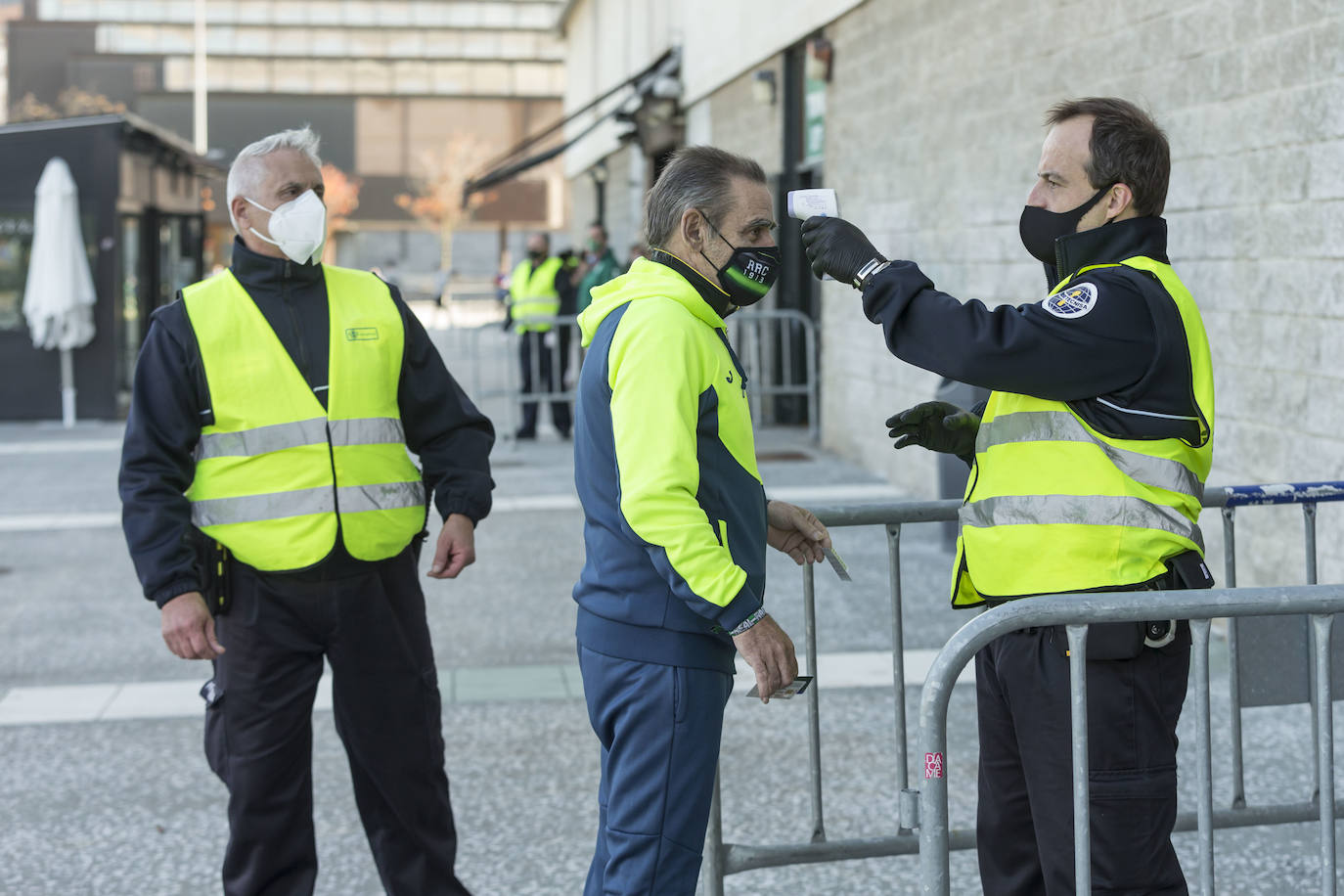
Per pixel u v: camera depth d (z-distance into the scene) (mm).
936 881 2295
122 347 16250
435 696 3365
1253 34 5723
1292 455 5598
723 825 4195
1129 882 2453
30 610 7078
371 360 3236
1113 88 6887
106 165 15398
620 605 2543
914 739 4941
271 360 3150
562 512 9695
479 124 58031
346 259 58812
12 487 10969
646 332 2447
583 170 27625
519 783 4590
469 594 7324
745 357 14320
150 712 5402
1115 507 2438
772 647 2412
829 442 12328
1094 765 2441
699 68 16219
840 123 11469
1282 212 5582
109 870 3938
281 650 3158
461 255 59750
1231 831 4102
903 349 2463
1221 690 5340
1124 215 2529
